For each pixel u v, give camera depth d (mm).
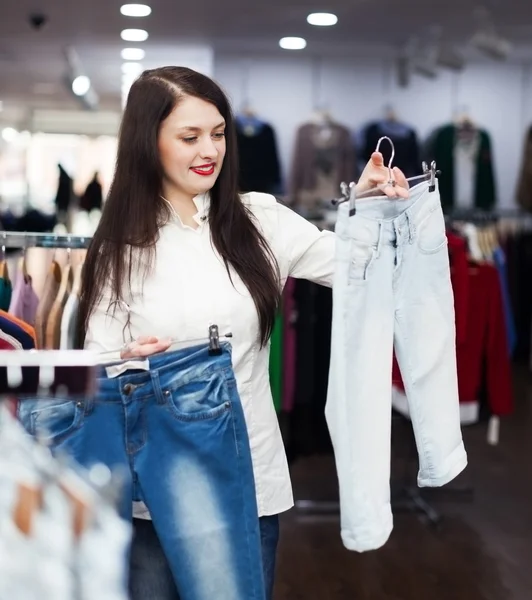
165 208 1921
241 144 7902
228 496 1714
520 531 3799
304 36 6945
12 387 1224
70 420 1676
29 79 8242
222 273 1901
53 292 2625
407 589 3230
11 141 9680
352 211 1751
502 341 3838
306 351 3861
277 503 1942
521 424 5480
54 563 1122
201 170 1874
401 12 5934
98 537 1125
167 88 1864
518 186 7902
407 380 1910
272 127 8016
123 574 1147
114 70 7883
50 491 1136
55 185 9750
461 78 8352
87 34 6641
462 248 3574
